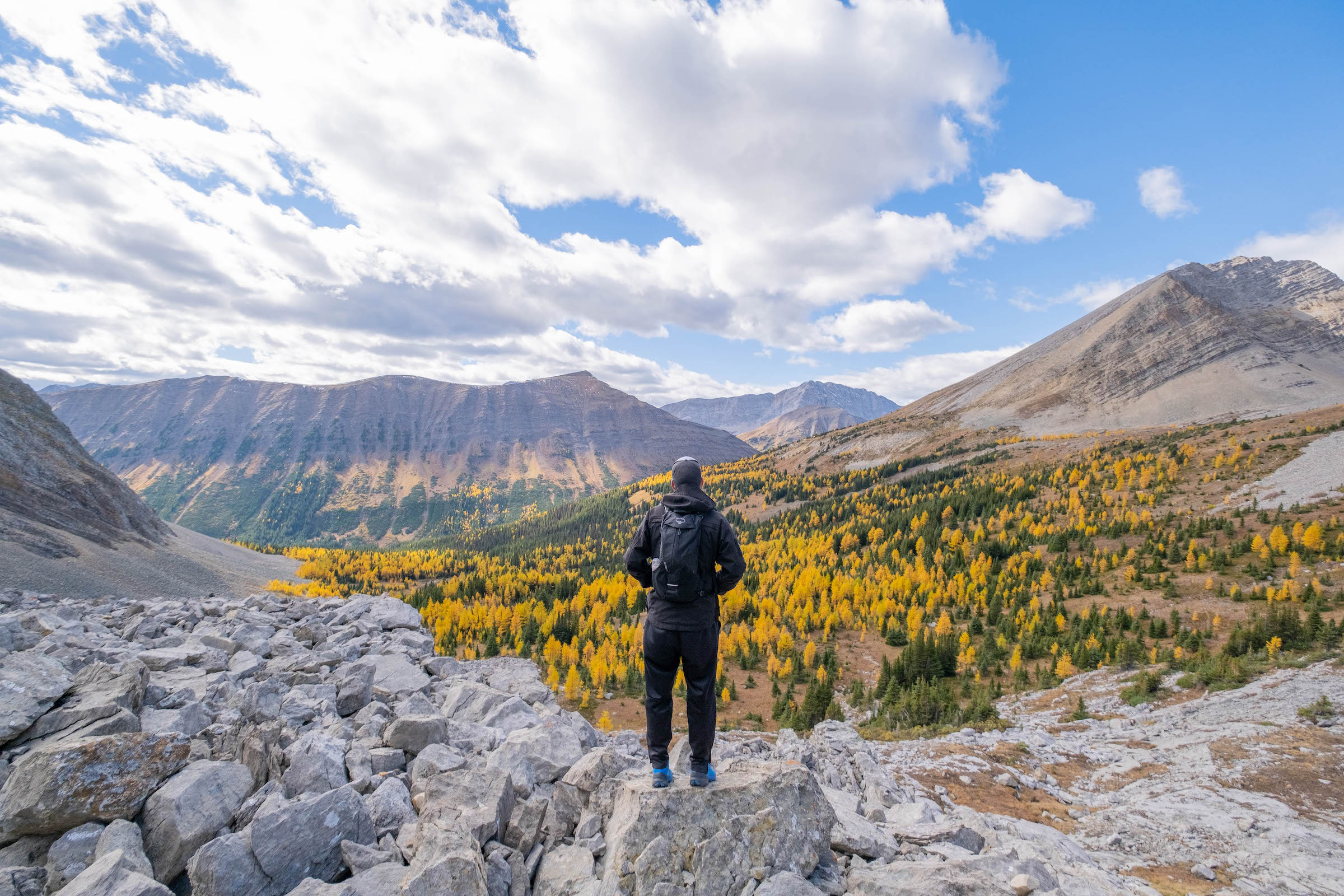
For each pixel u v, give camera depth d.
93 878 4.17
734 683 78.06
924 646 63.59
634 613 115.75
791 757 11.73
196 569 78.44
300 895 4.36
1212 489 114.81
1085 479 145.75
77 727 5.96
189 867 4.54
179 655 9.41
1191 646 52.97
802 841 4.89
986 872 4.99
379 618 14.23
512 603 146.12
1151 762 23.03
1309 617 44.91
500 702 9.42
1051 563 98.75
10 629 9.13
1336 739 21.92
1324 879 12.25
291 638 11.50
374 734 7.66
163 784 5.41
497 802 5.54
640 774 6.09
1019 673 57.12
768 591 120.25
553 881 4.94
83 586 54.31
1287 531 82.25
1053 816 17.97
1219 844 14.41
